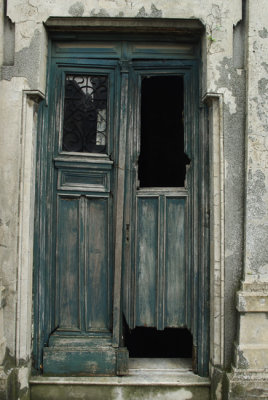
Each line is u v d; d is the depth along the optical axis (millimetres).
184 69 3223
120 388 3025
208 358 3086
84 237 3205
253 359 2863
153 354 3850
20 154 2945
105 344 3168
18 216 2938
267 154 2936
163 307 3199
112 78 3234
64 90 3232
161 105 4281
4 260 2945
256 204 2932
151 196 3225
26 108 2980
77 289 3219
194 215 3170
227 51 2969
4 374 2836
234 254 2961
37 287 3119
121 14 2963
